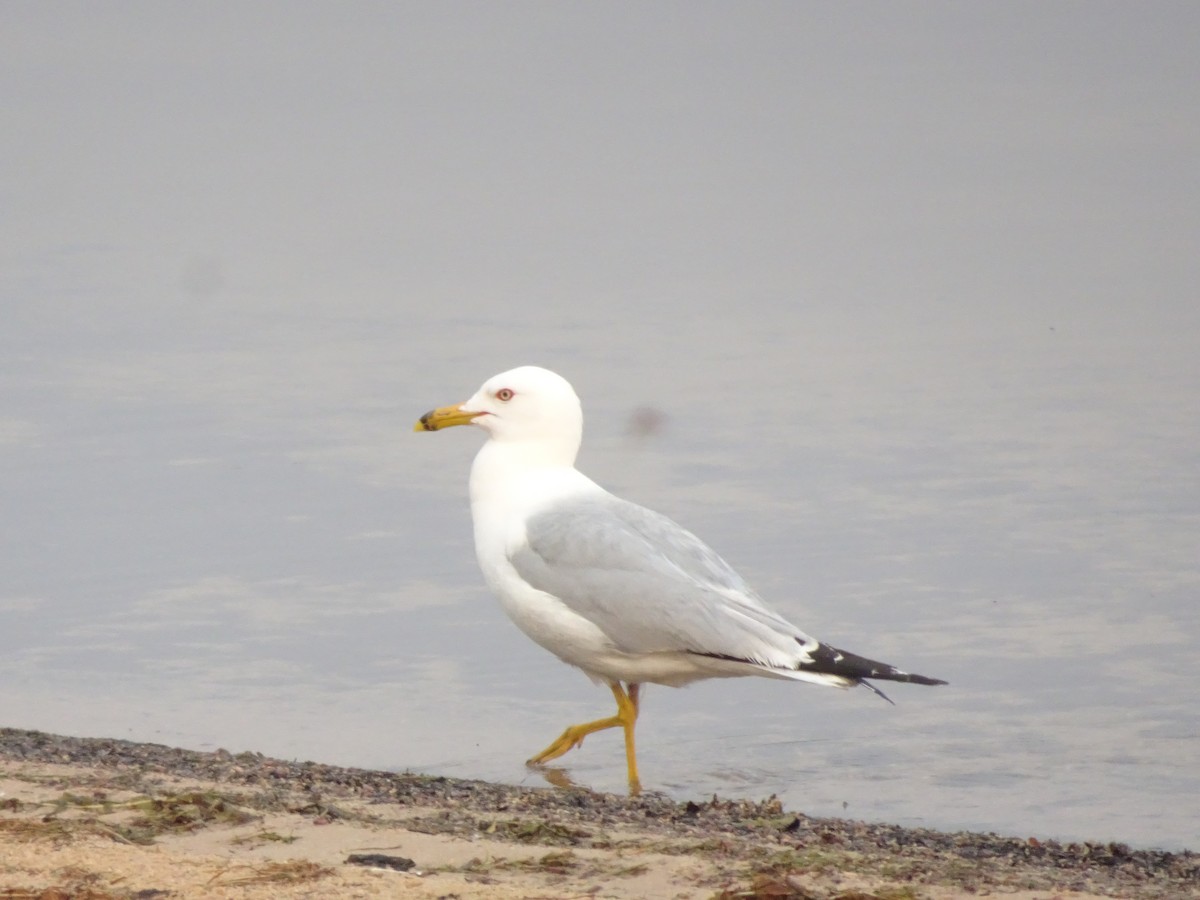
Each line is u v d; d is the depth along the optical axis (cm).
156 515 1767
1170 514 1753
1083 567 1605
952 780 1153
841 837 937
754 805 1014
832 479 1886
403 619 1495
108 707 1277
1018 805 1100
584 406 2200
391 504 1812
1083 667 1370
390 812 925
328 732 1237
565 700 1324
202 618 1488
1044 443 2028
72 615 1493
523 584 1168
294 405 2214
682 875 801
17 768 1017
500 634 1468
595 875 800
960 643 1422
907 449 2003
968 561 1622
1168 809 1092
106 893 736
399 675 1366
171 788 968
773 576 1581
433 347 2572
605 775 1160
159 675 1354
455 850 836
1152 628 1453
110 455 1975
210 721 1252
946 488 1853
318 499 1828
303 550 1667
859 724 1273
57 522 1739
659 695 1354
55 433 2066
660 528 1168
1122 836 1046
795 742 1236
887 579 1573
